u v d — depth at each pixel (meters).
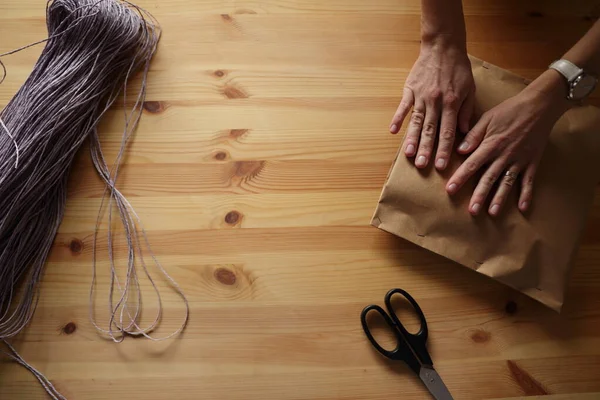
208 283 1.05
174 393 0.98
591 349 1.04
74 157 1.11
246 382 1.00
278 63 1.19
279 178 1.11
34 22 1.21
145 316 1.03
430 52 1.08
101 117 1.14
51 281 1.04
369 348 1.02
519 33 1.25
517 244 1.02
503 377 1.02
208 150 1.12
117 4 1.14
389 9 1.25
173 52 1.19
